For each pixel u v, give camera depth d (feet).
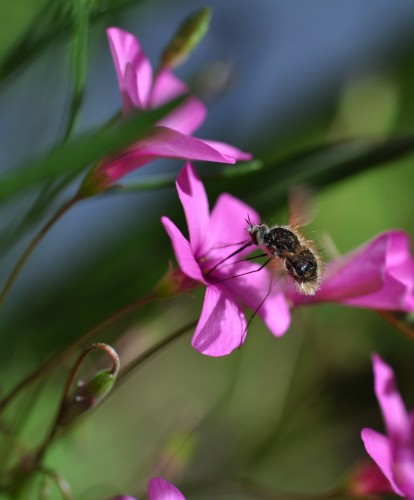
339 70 0.92
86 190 0.59
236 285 0.59
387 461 0.59
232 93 0.82
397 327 0.62
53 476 0.60
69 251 0.74
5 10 0.70
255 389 0.86
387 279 0.60
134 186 0.60
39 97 0.67
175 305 0.68
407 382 0.97
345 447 0.90
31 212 0.60
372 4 0.92
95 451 0.82
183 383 0.94
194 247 0.59
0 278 0.71
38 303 0.70
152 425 0.90
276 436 0.83
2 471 0.62
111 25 0.70
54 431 0.59
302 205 0.62
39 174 0.51
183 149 0.56
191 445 0.67
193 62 0.74
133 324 0.67
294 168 0.68
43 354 0.69
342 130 0.89
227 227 0.60
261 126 0.87
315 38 0.88
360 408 0.90
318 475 0.86
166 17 0.73
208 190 0.68
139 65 0.58
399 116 1.00
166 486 0.55
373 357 0.62
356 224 1.00
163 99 0.60
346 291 0.60
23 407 0.68
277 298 0.59
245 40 0.76
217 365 0.95
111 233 0.74
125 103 0.57
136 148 0.57
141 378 0.92
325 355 0.90
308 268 0.59
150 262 0.70
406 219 1.01
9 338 0.69
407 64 0.97
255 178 0.68
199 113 0.60
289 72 0.87
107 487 0.71
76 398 0.58
